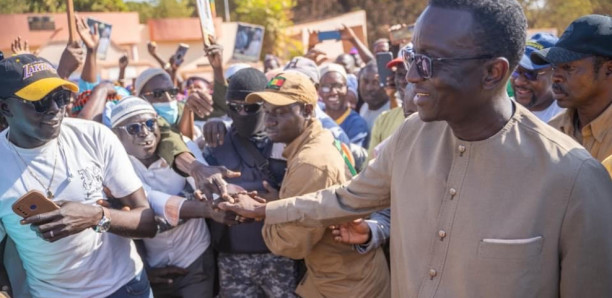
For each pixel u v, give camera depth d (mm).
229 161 3770
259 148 3801
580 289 1877
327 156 3258
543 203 1860
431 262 2061
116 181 2934
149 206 3039
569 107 2744
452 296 2008
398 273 2219
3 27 13305
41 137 2631
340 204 2508
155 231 3016
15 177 2693
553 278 1895
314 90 3451
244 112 3705
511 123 1943
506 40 1825
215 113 5184
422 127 2178
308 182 3191
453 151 2043
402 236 2162
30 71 2572
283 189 3318
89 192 2812
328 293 3367
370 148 4879
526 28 1889
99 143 2881
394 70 4402
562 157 1857
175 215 3334
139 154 3521
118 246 3002
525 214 1874
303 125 3406
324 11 30156
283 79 3391
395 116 4719
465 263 1964
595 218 1832
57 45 8742
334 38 8742
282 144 3727
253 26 10656
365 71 6387
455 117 1924
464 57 1825
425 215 2084
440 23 1841
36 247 2762
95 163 2850
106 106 4160
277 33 22906
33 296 2916
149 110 3500
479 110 1921
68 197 2760
